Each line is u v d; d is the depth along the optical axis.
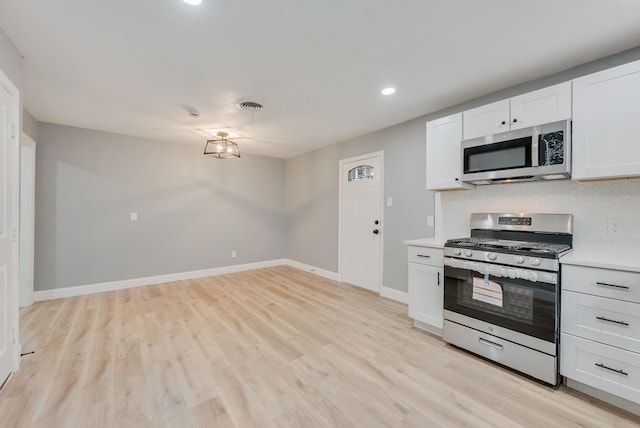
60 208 3.73
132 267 4.25
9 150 1.93
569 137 1.99
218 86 2.62
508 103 2.31
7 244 1.91
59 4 1.58
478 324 2.22
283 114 3.33
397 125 3.65
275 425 1.54
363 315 3.12
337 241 4.63
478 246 2.22
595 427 1.52
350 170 4.39
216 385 1.88
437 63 2.23
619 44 1.97
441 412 1.64
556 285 1.83
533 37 1.89
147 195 4.38
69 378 1.94
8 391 1.79
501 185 2.65
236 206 5.30
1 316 1.84
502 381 1.94
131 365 2.11
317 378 1.96
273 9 1.63
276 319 3.00
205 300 3.62
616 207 2.06
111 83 2.57
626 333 1.61
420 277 2.71
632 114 1.75
